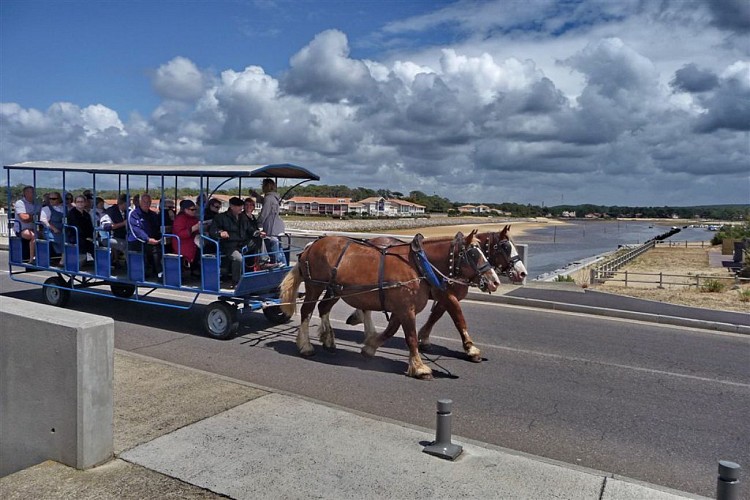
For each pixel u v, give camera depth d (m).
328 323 9.33
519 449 5.87
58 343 4.88
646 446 6.02
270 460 5.10
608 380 8.30
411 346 8.18
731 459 5.74
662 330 11.88
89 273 11.50
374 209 161.00
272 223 10.98
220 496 4.49
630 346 10.35
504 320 12.37
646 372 8.75
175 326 10.98
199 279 10.95
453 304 8.97
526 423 6.56
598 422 6.66
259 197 11.61
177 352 9.20
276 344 9.82
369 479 4.80
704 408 7.22
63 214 11.64
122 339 9.95
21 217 12.36
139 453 5.19
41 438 5.09
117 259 12.20
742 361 9.52
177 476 4.78
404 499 4.50
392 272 8.20
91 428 4.89
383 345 9.96
